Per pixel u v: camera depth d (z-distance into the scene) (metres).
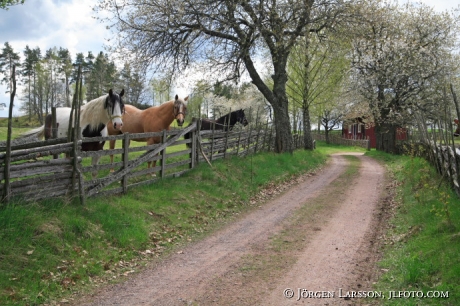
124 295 5.21
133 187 9.72
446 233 6.48
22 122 46.81
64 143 7.45
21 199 6.49
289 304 4.85
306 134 29.28
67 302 4.99
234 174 13.56
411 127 28.47
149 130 12.38
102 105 9.23
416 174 13.16
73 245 6.31
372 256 6.67
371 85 28.97
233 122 19.31
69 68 50.59
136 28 16.50
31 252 5.61
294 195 12.67
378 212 10.03
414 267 5.40
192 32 16.94
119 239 6.95
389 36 26.72
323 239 7.73
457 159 8.23
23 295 4.88
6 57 52.19
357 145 51.06
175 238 7.81
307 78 28.31
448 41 27.98
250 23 17.59
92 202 7.87
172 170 12.09
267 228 8.67
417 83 27.70
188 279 5.75
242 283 5.55
